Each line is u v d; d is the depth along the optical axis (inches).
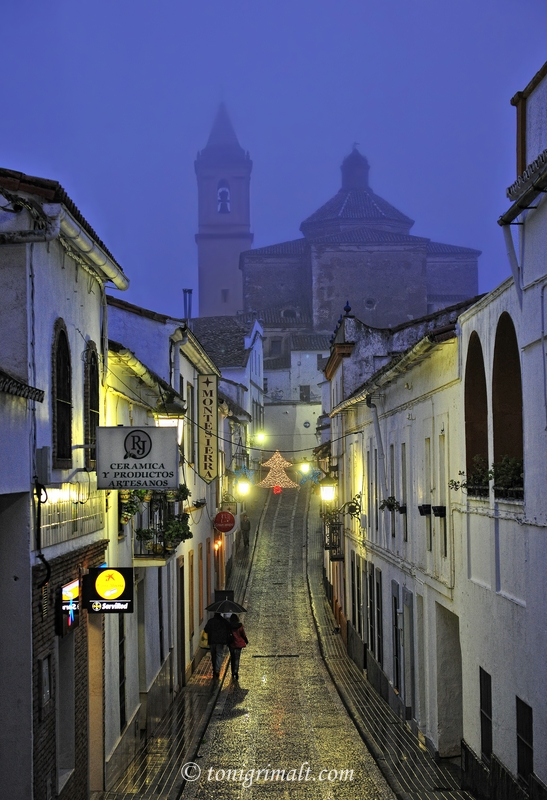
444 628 631.2
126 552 610.9
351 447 1134.4
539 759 417.1
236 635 919.0
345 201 3189.0
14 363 394.0
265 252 3132.4
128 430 489.7
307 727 709.9
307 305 2992.1
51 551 421.7
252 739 671.1
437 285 3088.1
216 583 1293.1
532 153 451.8
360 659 987.3
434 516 639.8
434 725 631.2
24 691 383.9
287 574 1568.7
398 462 787.4
